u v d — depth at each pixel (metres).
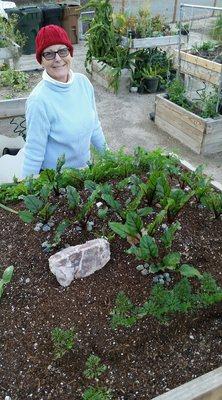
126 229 1.78
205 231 2.04
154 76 6.87
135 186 2.17
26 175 2.48
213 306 1.69
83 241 1.93
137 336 1.57
